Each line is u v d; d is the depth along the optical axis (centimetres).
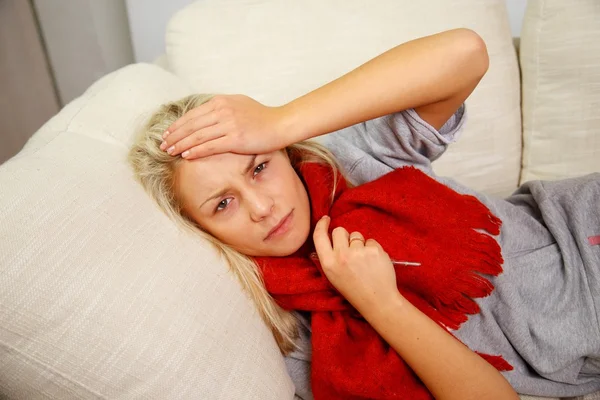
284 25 99
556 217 82
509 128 108
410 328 65
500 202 87
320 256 69
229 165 66
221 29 98
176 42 99
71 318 50
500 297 76
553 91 105
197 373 54
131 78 83
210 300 60
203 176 66
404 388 66
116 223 58
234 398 57
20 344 50
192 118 67
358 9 100
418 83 71
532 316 76
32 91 154
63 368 50
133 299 54
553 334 75
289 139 70
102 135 72
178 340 54
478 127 105
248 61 98
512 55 108
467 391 64
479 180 109
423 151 82
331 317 73
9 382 52
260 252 72
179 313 56
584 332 74
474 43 71
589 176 86
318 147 83
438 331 65
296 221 72
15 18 142
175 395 53
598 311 73
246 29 99
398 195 75
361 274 66
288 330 74
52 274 51
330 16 99
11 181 56
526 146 111
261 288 71
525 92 110
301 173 82
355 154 84
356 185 86
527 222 85
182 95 88
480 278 71
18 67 149
